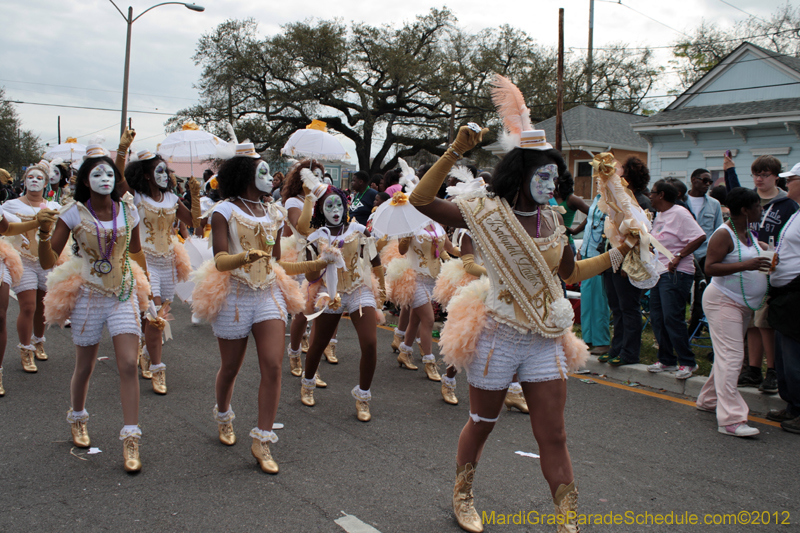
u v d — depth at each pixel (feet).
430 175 9.76
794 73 61.21
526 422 17.16
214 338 26.58
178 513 11.42
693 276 20.45
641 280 10.89
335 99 126.21
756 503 12.48
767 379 18.51
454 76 128.06
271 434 13.55
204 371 21.50
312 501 12.07
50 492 12.12
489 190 10.43
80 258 14.19
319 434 15.88
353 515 11.53
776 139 57.98
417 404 18.63
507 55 132.36
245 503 11.91
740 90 65.36
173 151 24.26
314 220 17.22
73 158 29.63
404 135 131.13
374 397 19.20
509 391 18.17
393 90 130.21
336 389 19.98
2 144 165.99
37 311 21.68
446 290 18.37
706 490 13.03
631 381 21.34
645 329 27.76
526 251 10.16
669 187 20.52
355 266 16.99
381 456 14.49
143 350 20.29
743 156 60.54
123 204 14.29
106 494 12.11
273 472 13.32
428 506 12.00
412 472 13.61
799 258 15.89
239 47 122.93
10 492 12.07
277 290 14.35
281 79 123.65
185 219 21.20
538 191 10.02
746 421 16.24
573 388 20.51
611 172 10.91
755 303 16.20
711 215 25.44
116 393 18.76
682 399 19.44
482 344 10.47
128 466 13.07
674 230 20.25
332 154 24.22
